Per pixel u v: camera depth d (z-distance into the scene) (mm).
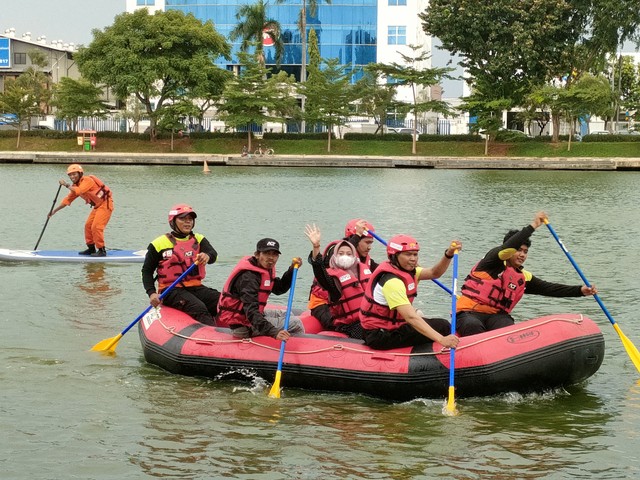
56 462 6953
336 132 68500
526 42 57312
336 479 6680
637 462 7035
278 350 8734
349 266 8977
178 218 9719
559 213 26125
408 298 8312
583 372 8383
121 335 10086
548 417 7984
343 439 7453
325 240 19703
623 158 54344
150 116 61375
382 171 48438
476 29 58625
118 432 7586
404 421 7855
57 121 71812
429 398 8336
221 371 8930
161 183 37469
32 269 15320
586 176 44281
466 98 59469
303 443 7367
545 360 8180
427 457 7090
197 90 60094
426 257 17203
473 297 8945
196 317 9703
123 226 22203
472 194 32844
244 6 64188
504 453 7180
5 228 21812
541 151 57812
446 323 8539
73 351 10086
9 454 7098
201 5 73625
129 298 13078
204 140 62000
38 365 9523
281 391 8641
